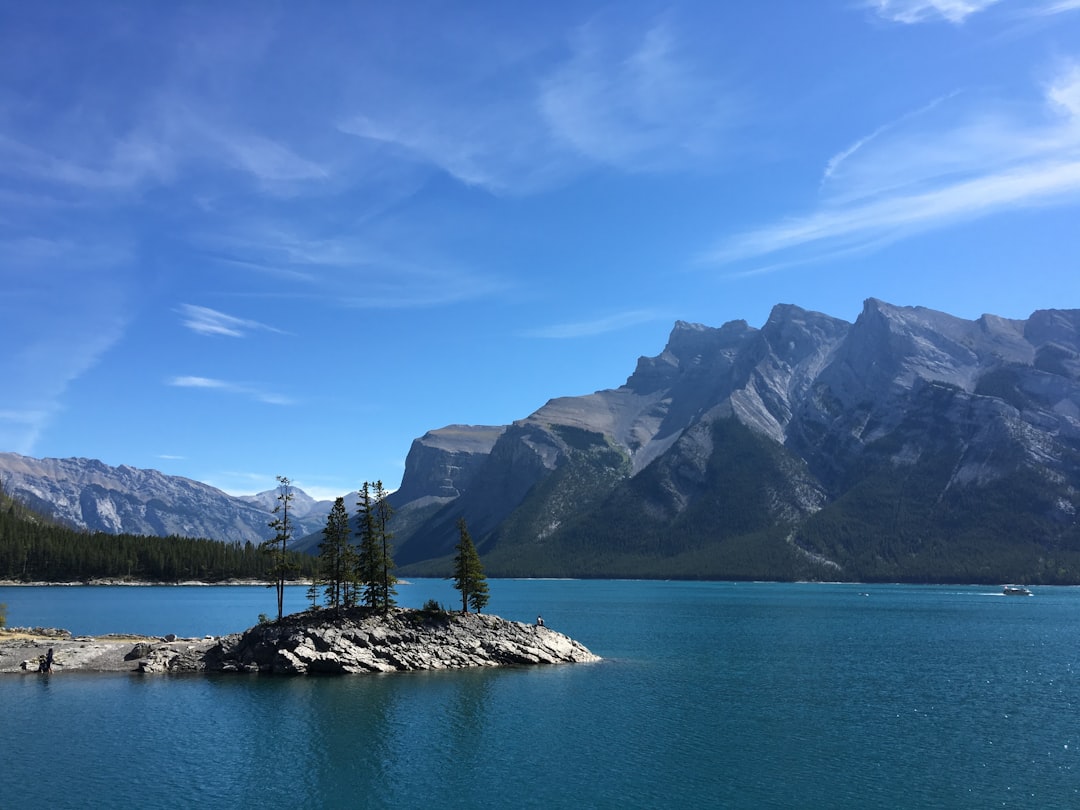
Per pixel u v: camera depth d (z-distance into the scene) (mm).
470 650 114312
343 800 57844
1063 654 137250
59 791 58719
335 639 108312
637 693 95438
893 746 72375
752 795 59094
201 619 185000
